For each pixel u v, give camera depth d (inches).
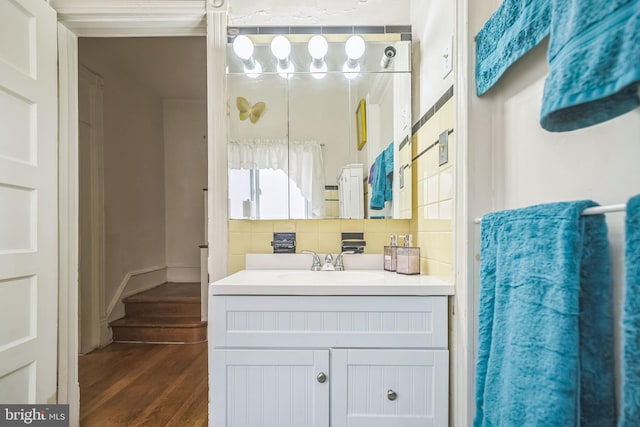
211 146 56.5
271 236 62.7
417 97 59.6
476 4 39.4
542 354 23.5
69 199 58.9
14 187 46.4
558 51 21.4
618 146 23.8
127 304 111.1
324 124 62.6
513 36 30.8
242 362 42.7
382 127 62.2
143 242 126.6
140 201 124.8
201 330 102.7
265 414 42.8
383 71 62.2
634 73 16.8
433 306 42.1
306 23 61.6
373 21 61.9
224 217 56.9
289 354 42.6
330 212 62.7
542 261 24.3
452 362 41.8
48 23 52.8
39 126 50.7
